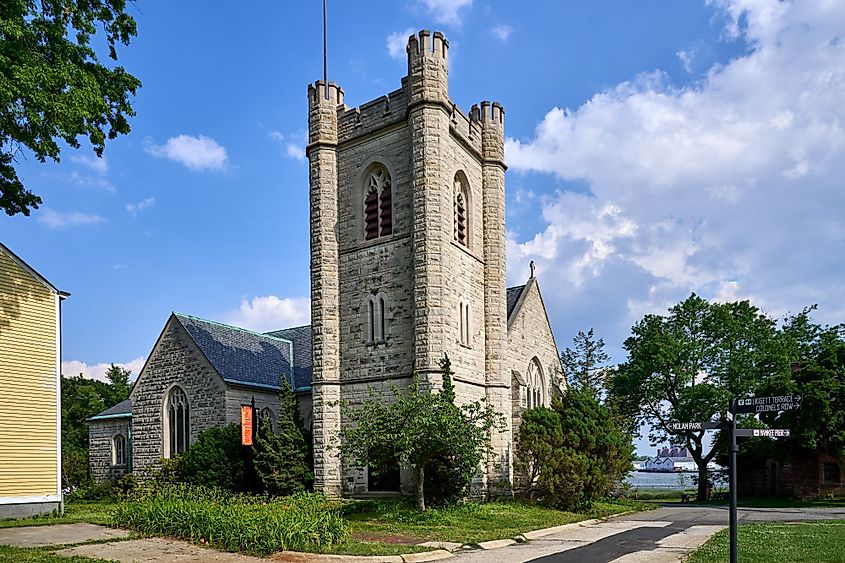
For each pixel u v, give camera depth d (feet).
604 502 126.21
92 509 100.94
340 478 104.94
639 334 175.94
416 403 84.74
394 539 69.36
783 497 152.35
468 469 87.97
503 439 114.32
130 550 60.23
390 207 108.78
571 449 106.83
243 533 61.36
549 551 64.39
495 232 120.26
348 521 79.71
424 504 89.10
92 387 262.06
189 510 68.44
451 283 105.70
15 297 90.53
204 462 111.65
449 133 108.68
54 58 65.57
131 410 142.72
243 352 138.62
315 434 106.93
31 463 89.51
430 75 104.32
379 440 83.61
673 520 98.27
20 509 87.10
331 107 115.44
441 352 98.99
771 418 140.46
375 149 110.63
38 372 92.02
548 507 104.63
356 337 108.37
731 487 37.65
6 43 58.65
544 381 142.31
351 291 110.22
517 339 131.34
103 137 70.74
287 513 66.64
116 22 71.61
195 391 128.36
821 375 133.28
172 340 133.18
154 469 126.93
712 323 165.78
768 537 68.39
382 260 107.24
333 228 112.78
